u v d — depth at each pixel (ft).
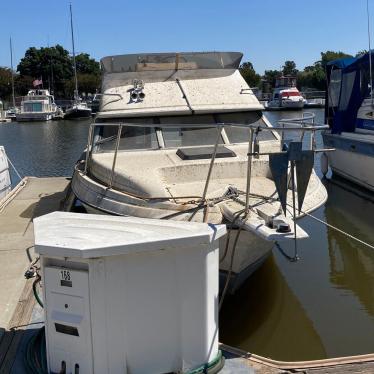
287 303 19.98
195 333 11.69
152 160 19.94
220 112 22.98
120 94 23.09
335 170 43.52
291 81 269.64
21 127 139.23
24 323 14.89
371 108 38.81
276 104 179.11
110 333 11.01
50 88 266.16
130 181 17.81
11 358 13.08
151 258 11.05
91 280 10.71
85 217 13.08
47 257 11.18
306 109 180.24
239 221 14.61
